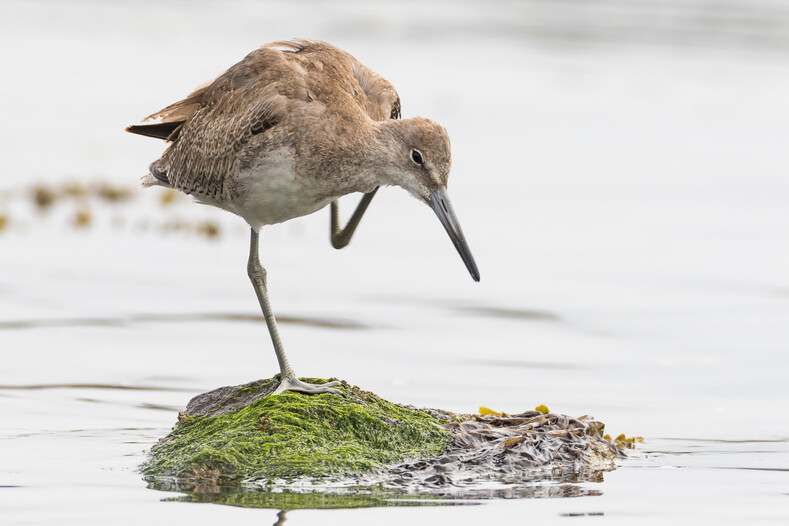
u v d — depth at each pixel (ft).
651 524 28.48
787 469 32.94
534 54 122.01
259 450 31.53
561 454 33.04
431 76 109.50
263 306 35.09
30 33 124.36
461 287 55.52
